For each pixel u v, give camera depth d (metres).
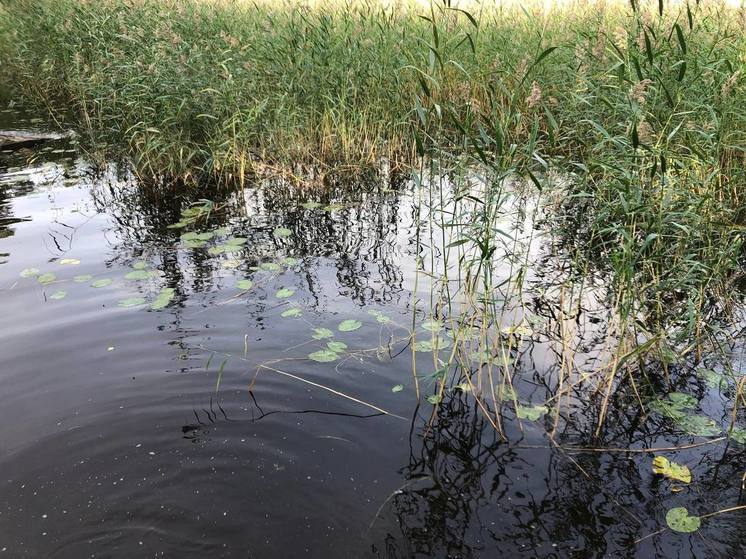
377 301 3.68
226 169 6.20
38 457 2.41
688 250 3.61
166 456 2.42
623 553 1.96
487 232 2.96
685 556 1.94
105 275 4.05
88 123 7.74
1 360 3.03
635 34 4.50
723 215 3.86
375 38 6.74
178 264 4.26
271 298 3.72
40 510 2.17
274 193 5.97
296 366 3.01
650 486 2.26
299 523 2.12
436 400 2.67
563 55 6.34
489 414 2.69
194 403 2.74
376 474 2.33
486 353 3.00
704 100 4.07
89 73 7.96
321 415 2.67
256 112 6.05
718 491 2.23
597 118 4.80
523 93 6.33
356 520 2.12
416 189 5.93
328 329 3.34
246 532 2.08
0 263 4.23
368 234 4.84
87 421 2.61
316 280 3.99
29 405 2.71
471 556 1.96
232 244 4.61
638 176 3.47
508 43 6.96
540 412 2.66
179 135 6.20
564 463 2.38
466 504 2.18
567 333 3.28
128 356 3.09
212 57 6.52
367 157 6.57
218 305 3.63
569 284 3.89
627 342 3.10
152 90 6.34
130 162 6.59
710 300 3.66
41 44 9.55
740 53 4.64
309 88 6.55
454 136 5.85
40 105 9.62
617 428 2.60
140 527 2.11
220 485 2.29
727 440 2.50
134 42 7.13
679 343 3.20
